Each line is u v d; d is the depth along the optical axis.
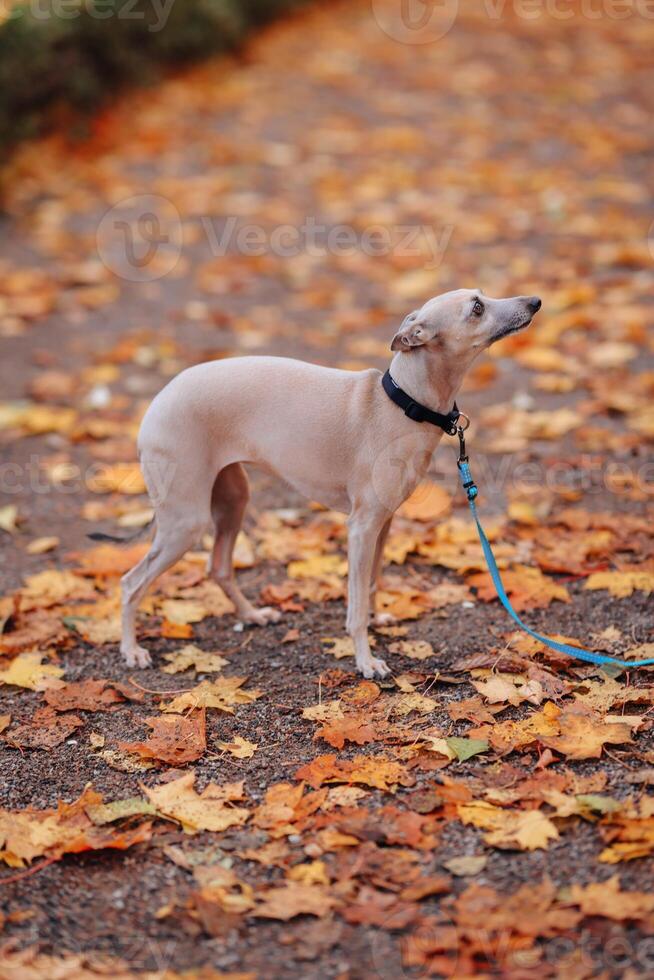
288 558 6.05
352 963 3.27
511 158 12.77
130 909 3.54
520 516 6.23
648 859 3.57
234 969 3.27
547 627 5.17
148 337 9.04
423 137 13.53
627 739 4.17
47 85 12.41
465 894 3.46
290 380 4.74
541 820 3.75
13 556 6.14
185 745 4.35
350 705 4.60
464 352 4.54
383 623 5.28
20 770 4.29
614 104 14.56
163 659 5.12
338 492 4.78
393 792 4.02
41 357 8.66
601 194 11.52
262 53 16.97
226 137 13.55
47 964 3.27
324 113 14.51
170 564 4.91
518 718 4.45
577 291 9.05
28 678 4.89
